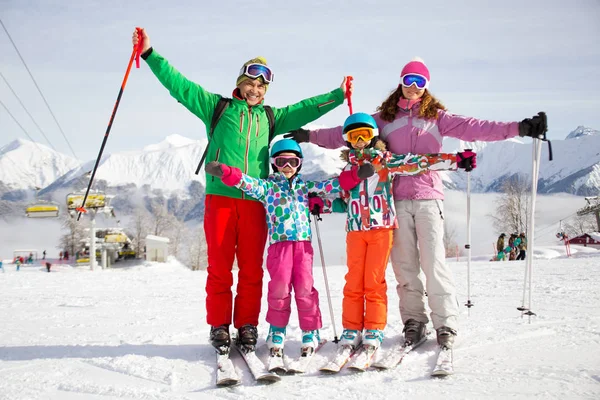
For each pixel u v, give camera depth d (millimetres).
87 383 2865
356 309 3379
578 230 56844
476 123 3496
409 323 3447
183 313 5500
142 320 4988
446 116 3605
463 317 4289
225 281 3426
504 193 46188
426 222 3424
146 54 3586
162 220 61750
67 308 6051
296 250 3377
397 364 3078
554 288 6453
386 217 3377
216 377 2959
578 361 2969
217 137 3602
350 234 3461
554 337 3508
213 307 3377
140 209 62031
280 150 3502
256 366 3018
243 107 3650
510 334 3574
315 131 3975
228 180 3285
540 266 10641
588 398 2434
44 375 3021
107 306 6227
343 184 3430
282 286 3307
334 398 2582
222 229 3434
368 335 3271
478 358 3115
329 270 12461
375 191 3416
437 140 3631
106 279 11062
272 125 3750
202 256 55062
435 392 2613
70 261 53875
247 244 3490
